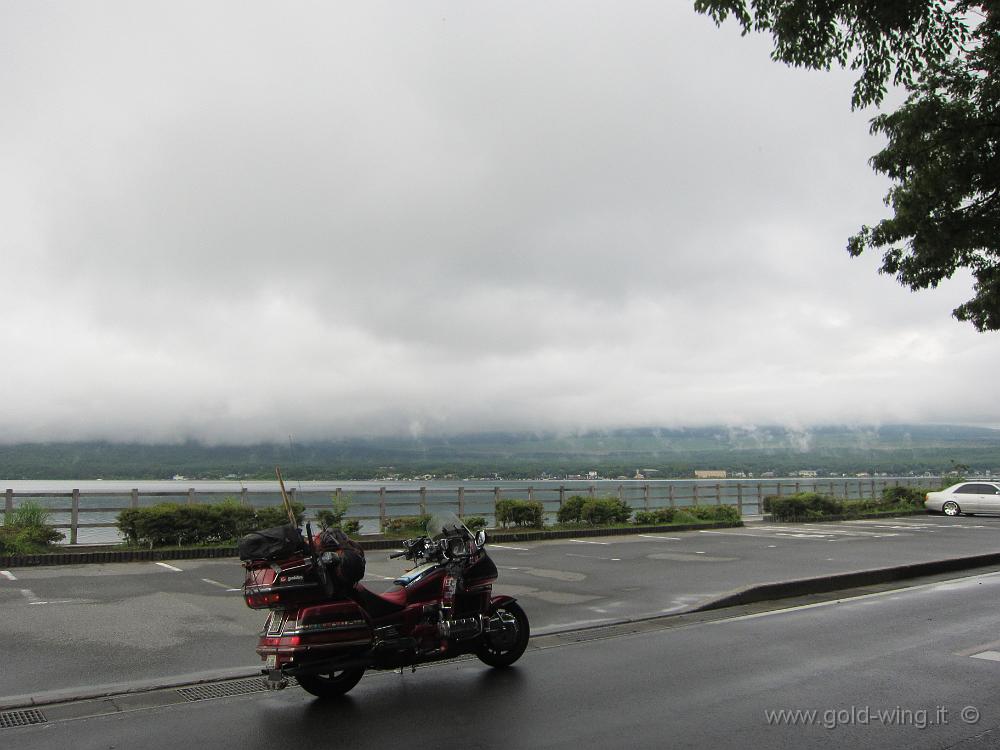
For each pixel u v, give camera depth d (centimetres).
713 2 809
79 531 2372
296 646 649
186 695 702
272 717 638
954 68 946
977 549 1941
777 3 800
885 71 819
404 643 704
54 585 1262
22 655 822
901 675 739
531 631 958
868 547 1983
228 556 1656
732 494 3472
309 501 2166
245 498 2011
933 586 1356
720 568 1538
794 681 720
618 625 1006
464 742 568
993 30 879
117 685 716
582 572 1475
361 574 689
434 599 740
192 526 1697
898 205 1049
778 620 1030
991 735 574
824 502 3256
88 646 862
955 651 841
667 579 1388
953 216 1021
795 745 553
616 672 761
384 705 668
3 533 1537
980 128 920
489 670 780
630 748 549
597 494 2684
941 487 4141
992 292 1290
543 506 2339
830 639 906
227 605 1099
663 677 739
